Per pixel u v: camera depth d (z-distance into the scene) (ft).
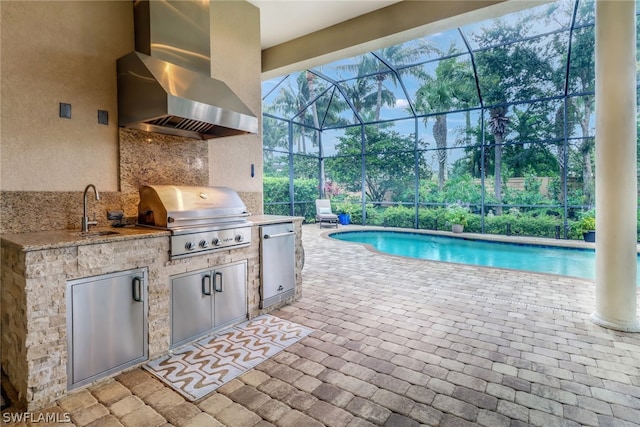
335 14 15.72
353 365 8.04
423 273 17.28
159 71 9.37
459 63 30.42
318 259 21.02
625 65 9.91
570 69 28.25
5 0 7.93
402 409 6.39
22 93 8.20
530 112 31.99
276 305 12.03
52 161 8.70
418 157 37.96
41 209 8.50
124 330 7.69
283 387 7.13
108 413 6.28
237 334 9.79
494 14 13.58
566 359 8.29
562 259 24.90
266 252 11.47
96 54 9.50
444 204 36.76
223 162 13.44
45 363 6.46
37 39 8.43
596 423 5.99
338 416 6.19
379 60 30.50
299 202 42.45
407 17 14.65
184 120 10.52
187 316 9.04
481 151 33.24
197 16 11.21
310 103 40.04
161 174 11.14
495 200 34.47
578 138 29.07
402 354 8.58
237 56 13.91
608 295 10.32
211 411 6.35
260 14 15.49
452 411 6.33
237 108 10.86
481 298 13.14
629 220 10.02
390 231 36.58
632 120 9.98
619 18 9.87
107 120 9.75
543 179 31.83
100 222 9.58
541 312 11.56
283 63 18.62
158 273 8.34
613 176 10.14
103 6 9.62
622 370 7.76
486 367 7.92
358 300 12.93
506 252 28.37
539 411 6.31
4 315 7.32
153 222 9.12
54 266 6.55
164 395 6.86
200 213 9.40
